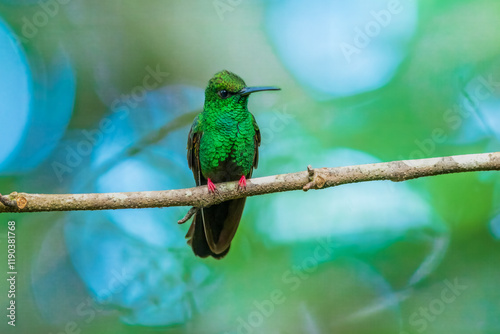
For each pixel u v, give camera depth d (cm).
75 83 1304
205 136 859
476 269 1015
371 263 1052
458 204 1036
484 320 984
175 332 998
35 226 1131
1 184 1184
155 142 1292
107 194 693
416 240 1054
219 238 862
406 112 1127
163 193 721
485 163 687
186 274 1051
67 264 1102
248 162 868
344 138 1139
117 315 1028
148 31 1357
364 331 1000
